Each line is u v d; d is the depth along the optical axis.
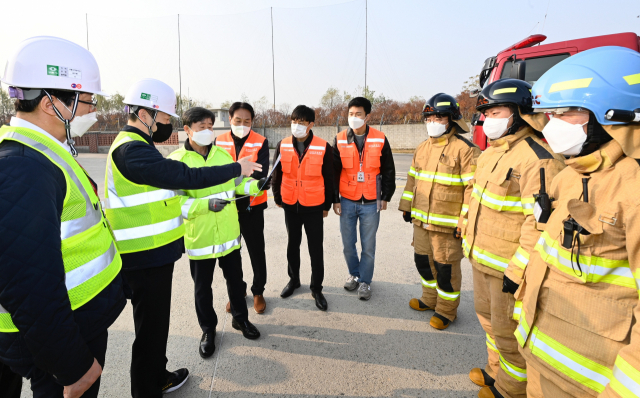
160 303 1.94
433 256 3.03
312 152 3.20
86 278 1.28
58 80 1.20
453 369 2.40
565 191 1.33
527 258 1.68
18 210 0.99
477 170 2.25
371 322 3.00
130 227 1.83
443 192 2.79
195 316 3.09
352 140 3.42
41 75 1.18
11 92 1.18
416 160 3.13
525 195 1.76
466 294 3.53
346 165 3.41
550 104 1.23
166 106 1.92
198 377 2.31
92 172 12.41
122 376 2.31
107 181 1.85
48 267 1.03
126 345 2.66
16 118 1.23
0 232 0.96
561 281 1.26
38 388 1.22
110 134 26.11
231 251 2.62
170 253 1.95
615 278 1.12
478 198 2.15
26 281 0.99
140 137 1.80
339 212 3.59
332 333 2.83
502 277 1.96
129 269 1.84
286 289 3.46
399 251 4.75
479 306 2.21
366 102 3.32
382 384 2.25
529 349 1.40
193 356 2.54
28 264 0.99
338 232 5.64
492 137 2.08
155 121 1.93
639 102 1.06
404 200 3.26
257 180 2.92
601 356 1.15
